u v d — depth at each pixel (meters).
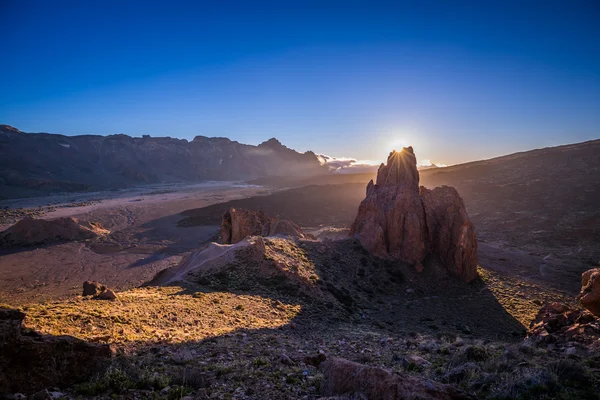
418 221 63.59
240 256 47.53
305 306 38.62
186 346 16.78
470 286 59.16
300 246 58.56
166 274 49.38
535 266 75.62
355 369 9.37
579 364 10.84
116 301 27.77
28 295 63.81
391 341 22.58
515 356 12.84
